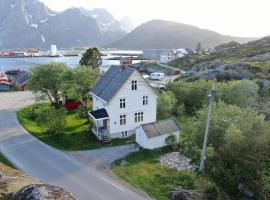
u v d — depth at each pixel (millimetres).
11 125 47656
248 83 53469
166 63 160375
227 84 55656
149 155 36812
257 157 31906
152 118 46938
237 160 32125
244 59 99500
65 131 45531
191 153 36812
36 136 42719
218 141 35625
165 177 30906
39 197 10742
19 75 110625
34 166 32844
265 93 59688
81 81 52312
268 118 47188
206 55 152375
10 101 66812
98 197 26750
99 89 47656
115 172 32031
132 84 43562
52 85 57250
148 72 138375
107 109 43188
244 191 30219
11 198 11641
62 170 32219
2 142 40031
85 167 33188
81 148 39219
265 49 115125
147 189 28438
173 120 41406
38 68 56969
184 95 58094
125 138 43844
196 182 29906
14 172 20312
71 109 58812
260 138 31500
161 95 54406
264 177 30953
